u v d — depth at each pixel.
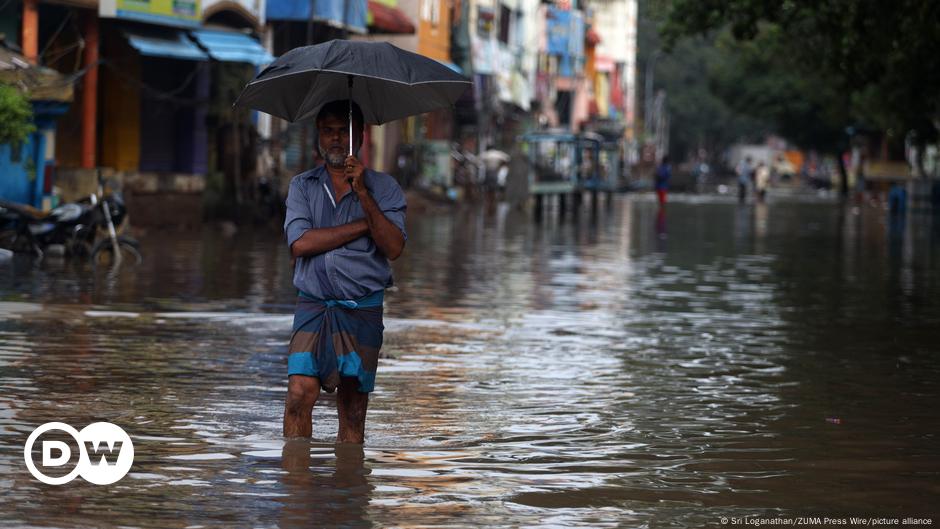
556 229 35.69
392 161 48.53
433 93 7.87
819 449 8.04
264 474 7.05
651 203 61.97
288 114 8.02
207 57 28.45
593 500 6.71
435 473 7.19
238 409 8.85
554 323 14.30
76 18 26.69
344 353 7.45
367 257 7.43
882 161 78.44
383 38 46.41
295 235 7.39
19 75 22.41
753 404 9.56
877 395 10.02
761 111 80.12
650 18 32.44
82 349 11.35
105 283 17.02
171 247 23.89
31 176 23.92
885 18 21.62
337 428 8.34
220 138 31.12
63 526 6.01
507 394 9.80
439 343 12.46
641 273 21.48
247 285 17.31
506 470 7.32
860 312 16.00
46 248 20.88
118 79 28.42
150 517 6.19
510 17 68.81
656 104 125.12
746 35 25.44
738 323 14.69
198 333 12.59
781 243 31.16
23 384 9.59
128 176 28.16
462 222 37.94
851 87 24.52
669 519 6.38
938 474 7.41
